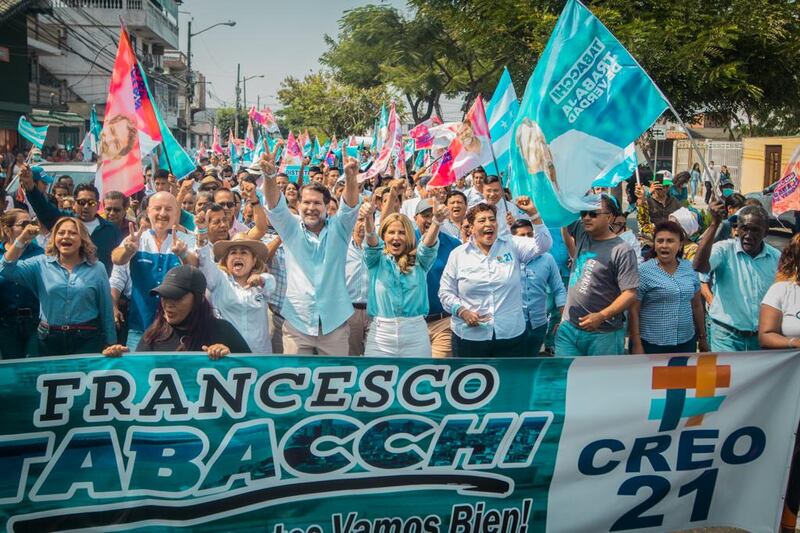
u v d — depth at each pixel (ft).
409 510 14.66
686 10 54.85
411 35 129.80
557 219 20.52
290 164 57.52
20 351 21.42
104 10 172.14
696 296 22.04
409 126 168.96
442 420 14.66
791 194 34.58
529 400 14.90
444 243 24.66
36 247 23.70
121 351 13.75
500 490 14.92
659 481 15.49
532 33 59.11
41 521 13.61
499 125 33.09
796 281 17.54
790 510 16.28
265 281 19.03
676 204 36.65
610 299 19.86
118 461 13.80
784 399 15.78
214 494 14.05
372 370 14.40
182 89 233.76
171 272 15.42
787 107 62.44
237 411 14.07
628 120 20.86
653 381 15.29
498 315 20.93
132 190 24.40
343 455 14.42
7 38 119.75
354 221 19.93
